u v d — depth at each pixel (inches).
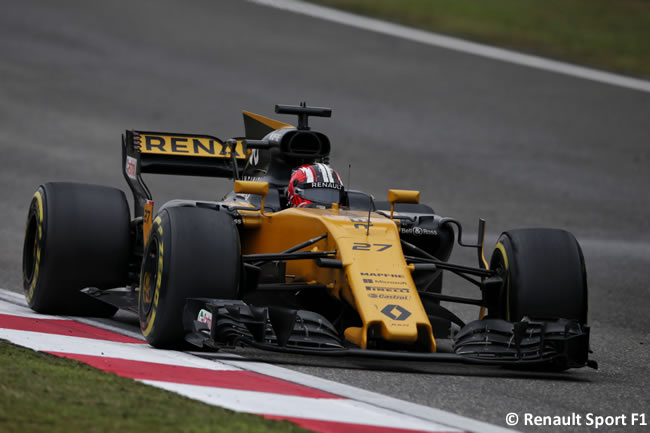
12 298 1144.2
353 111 3449.8
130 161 1128.8
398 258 858.8
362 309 795.4
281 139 1051.3
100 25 4771.2
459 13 5349.4
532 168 2768.2
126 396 608.4
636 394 788.6
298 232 928.9
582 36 4972.9
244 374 735.1
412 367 855.1
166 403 597.9
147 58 4170.8
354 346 840.3
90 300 1043.3
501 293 915.4
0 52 4072.3
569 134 3267.7
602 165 2861.7
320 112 1135.0
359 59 4379.9
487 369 871.1
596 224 2146.9
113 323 1021.8
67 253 1007.0
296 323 805.9
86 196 1037.2
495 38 4894.2
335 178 1007.0
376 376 789.2
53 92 3474.4
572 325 836.0
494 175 2645.2
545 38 4916.3
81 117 3125.0
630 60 4569.4
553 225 2106.3
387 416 619.5
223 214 861.8
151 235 872.3
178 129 2979.8
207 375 714.2
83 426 534.3
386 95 3750.0
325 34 4857.3
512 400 729.6
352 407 639.8
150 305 852.0
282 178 1069.1
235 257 837.8
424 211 1116.5
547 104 3720.5
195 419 562.3
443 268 933.2
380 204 1147.9
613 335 1143.6
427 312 951.6
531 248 903.7
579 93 3924.7
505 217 2156.7
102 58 4111.7
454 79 4089.6
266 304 960.9
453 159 2829.7
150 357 776.3
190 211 850.1
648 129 3390.7
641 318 1288.1
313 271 908.0
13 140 2748.5
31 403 572.4
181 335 829.8
